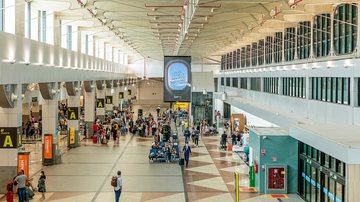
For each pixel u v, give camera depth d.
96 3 25.14
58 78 26.16
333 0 18.08
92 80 38.69
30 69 20.55
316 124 17.97
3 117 19.33
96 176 23.23
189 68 26.20
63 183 21.59
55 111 26.42
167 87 26.28
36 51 22.09
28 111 40.91
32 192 18.75
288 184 19.66
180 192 19.97
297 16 24.39
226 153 30.67
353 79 18.05
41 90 25.72
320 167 16.53
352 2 17.78
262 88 38.44
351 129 16.02
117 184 17.70
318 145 14.43
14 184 17.94
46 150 25.95
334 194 15.27
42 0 22.72
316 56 23.59
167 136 32.66
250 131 21.91
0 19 18.22
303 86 25.70
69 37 33.16
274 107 31.17
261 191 19.83
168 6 24.66
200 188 20.70
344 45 19.39
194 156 29.50
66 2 23.75
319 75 22.52
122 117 48.62
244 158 27.50
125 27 37.19
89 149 32.41
